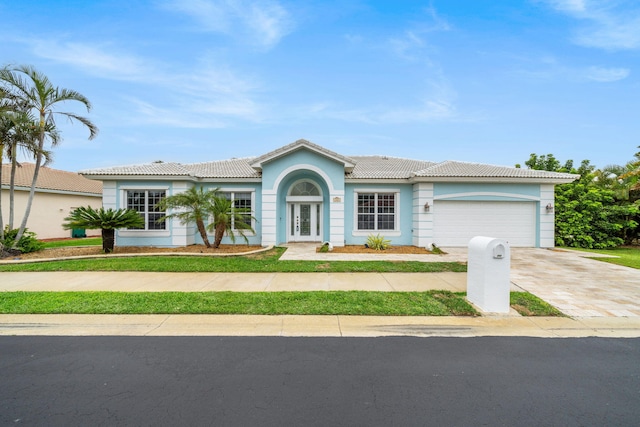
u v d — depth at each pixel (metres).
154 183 15.23
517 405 3.29
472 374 3.92
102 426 2.92
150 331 5.25
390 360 4.29
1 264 10.31
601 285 8.30
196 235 16.34
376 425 2.95
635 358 4.40
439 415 3.11
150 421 3.00
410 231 16.34
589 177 19.00
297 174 16.23
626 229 18.97
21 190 20.03
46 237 21.39
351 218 16.30
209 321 5.69
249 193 16.44
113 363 4.17
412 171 17.34
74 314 5.92
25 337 4.99
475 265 6.58
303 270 9.88
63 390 3.53
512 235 15.91
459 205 15.86
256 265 10.47
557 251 14.65
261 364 4.15
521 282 8.61
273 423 2.97
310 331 5.31
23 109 12.21
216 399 3.36
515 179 15.26
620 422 3.03
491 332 5.33
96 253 12.98
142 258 11.48
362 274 9.51
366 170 17.58
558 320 5.86
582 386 3.67
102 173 14.70
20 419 3.02
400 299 6.90
